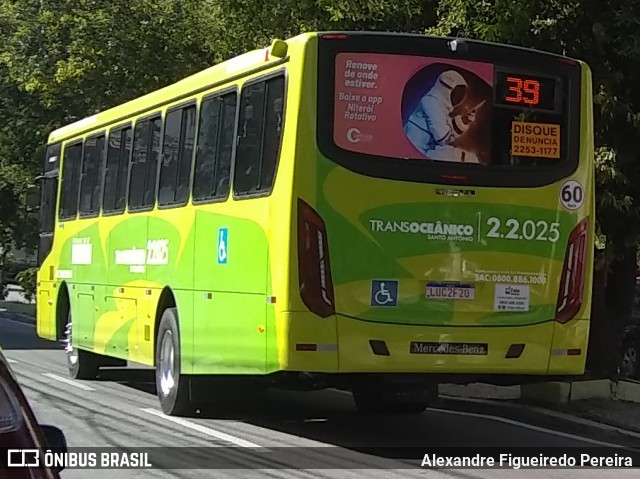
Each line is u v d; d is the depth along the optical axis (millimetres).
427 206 8828
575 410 11906
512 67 9203
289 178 8625
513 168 9133
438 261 8844
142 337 12031
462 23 13039
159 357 11531
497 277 9023
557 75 9383
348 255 8625
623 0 12492
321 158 8602
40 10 24984
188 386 10953
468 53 9047
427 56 8930
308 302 8531
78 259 14641
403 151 8805
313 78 8633
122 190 13000
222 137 10125
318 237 8562
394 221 8742
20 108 28797
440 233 8859
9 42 25312
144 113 12406
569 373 9297
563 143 9367
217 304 9961
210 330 10109
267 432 10422
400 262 8742
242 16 16969
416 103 8867
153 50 22469
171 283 11172
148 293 11891
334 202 8609
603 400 12516
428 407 12484
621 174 12484
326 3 14695
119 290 12898
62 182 15680
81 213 14641
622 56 12406
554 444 10172
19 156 29734
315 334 8531
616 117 12820
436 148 8898
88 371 14844
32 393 13188
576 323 9336
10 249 36969
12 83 28125
